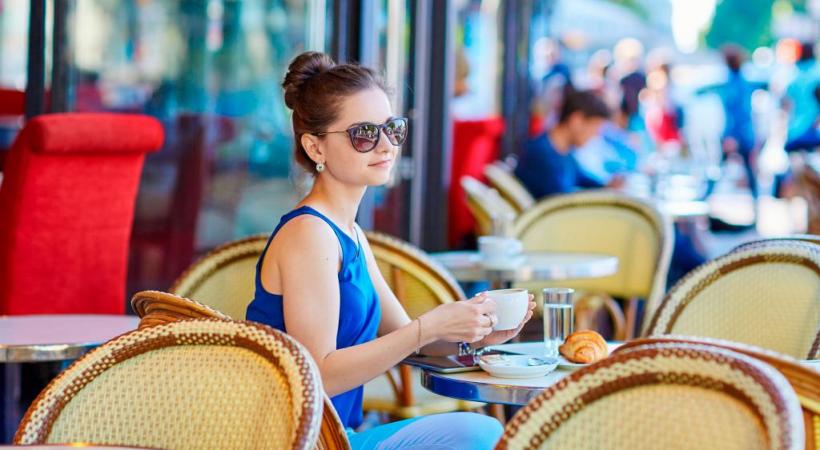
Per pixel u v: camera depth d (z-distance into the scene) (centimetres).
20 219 440
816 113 987
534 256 468
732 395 149
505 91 876
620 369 159
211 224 602
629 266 491
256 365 177
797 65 1066
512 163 874
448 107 748
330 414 186
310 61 243
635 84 1031
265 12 613
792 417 138
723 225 1014
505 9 870
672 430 152
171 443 180
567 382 162
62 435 183
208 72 591
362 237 261
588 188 736
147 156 572
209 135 596
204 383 180
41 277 448
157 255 581
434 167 748
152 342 187
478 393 214
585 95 644
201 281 308
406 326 225
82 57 536
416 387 358
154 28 566
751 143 1059
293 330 228
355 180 237
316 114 237
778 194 1012
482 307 228
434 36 744
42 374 479
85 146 441
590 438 159
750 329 275
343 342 237
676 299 286
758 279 277
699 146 1112
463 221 816
